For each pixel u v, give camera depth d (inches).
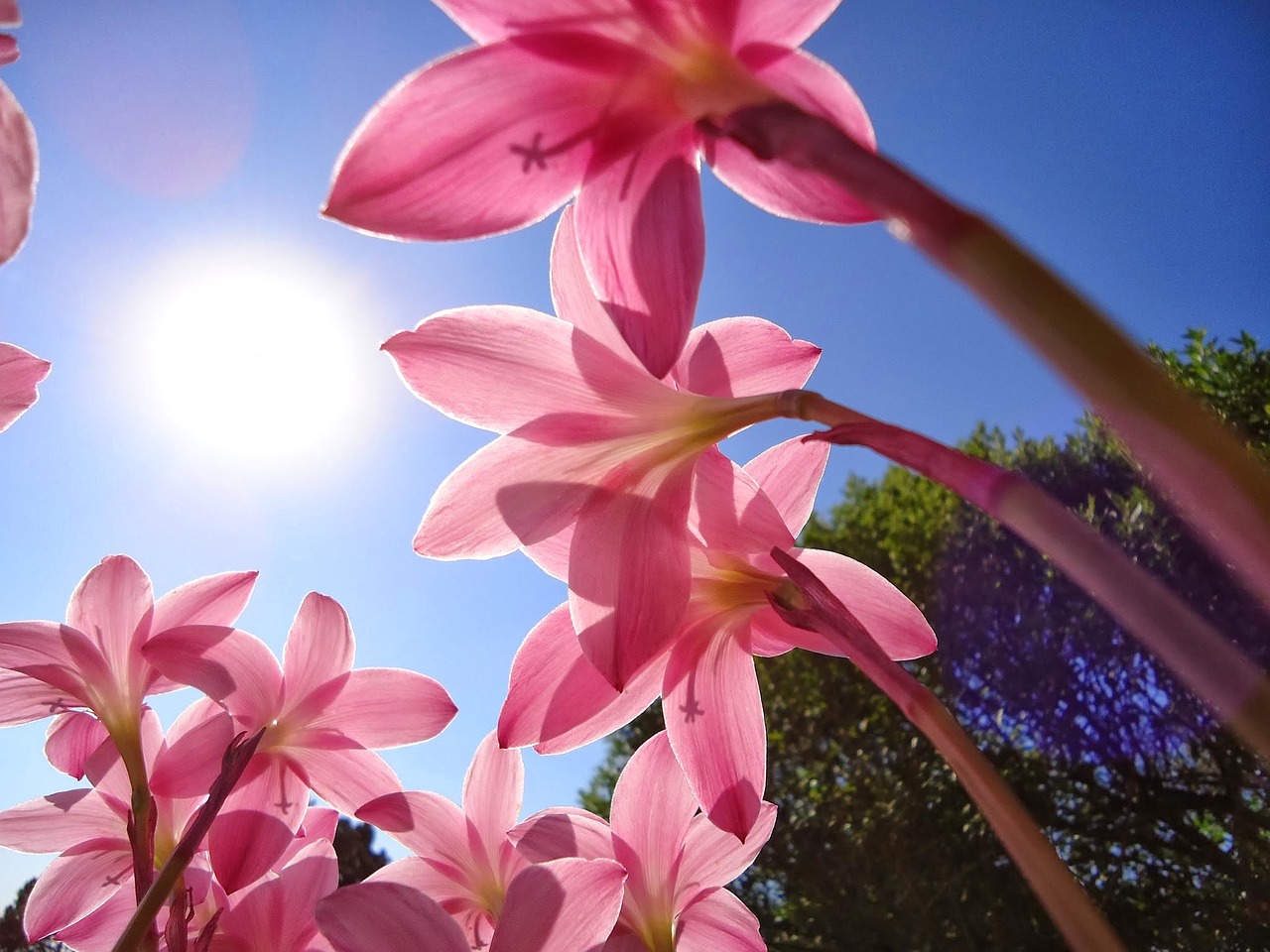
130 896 8.5
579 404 6.7
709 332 7.5
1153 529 41.2
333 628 9.3
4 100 4.7
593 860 7.1
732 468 6.8
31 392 7.4
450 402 6.8
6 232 4.6
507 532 6.9
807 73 4.9
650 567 6.5
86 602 8.8
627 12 4.7
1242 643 36.6
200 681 8.4
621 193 5.3
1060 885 3.4
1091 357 2.3
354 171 4.8
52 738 8.9
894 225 2.9
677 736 7.4
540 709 7.3
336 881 8.1
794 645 7.5
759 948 8.1
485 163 5.0
